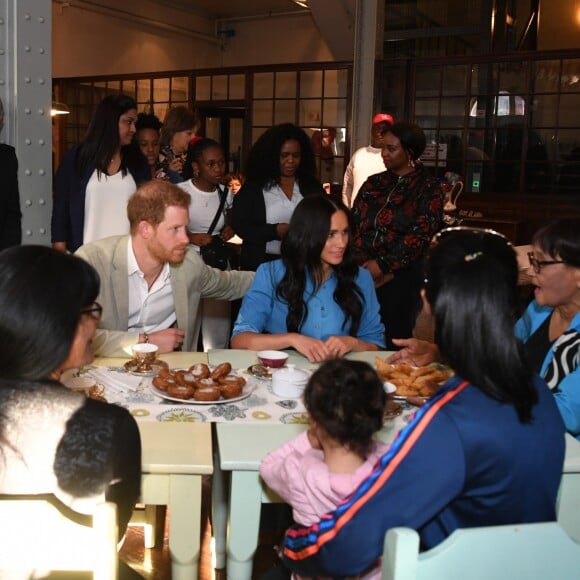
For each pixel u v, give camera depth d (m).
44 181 3.04
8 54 2.83
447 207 5.58
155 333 2.37
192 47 11.56
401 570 0.98
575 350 1.91
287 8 11.20
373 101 7.04
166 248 2.35
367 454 1.31
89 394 1.83
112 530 1.05
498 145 6.92
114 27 10.35
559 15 8.52
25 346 1.13
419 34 7.92
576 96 6.62
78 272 1.19
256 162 3.77
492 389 1.12
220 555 2.31
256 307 2.54
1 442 1.13
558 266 1.90
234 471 1.57
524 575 1.04
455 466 1.09
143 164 3.49
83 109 9.86
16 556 1.11
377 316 2.62
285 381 1.96
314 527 1.16
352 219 2.47
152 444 1.61
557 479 1.18
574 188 6.71
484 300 1.13
